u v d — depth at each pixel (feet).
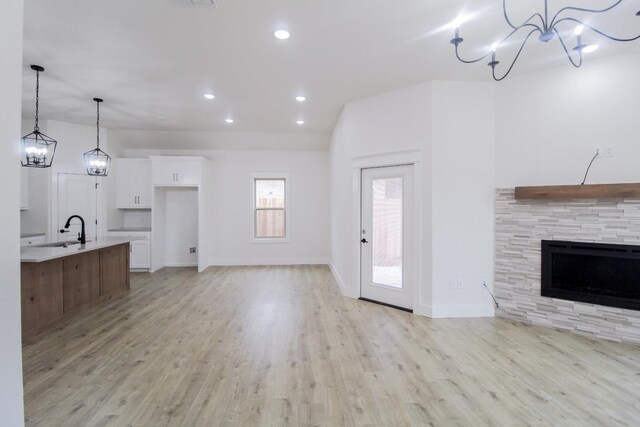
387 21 8.83
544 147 11.94
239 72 12.06
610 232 10.80
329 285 18.03
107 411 7.06
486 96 12.81
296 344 10.45
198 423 6.72
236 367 8.98
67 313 12.55
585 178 11.33
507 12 8.45
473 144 12.78
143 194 22.07
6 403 1.99
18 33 2.03
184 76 12.42
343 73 12.15
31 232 18.07
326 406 7.29
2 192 1.94
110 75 12.31
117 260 15.94
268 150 23.80
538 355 9.64
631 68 10.64
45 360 9.31
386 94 14.01
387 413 7.06
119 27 9.09
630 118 10.68
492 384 8.13
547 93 11.87
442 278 12.83
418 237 13.14
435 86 12.71
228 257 23.80
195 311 13.65
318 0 7.93
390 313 13.39
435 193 12.75
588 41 9.95
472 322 12.32
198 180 21.53
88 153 14.98
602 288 11.06
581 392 7.77
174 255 23.30
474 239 12.85
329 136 22.33
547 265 11.85
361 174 15.28
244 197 23.81
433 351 9.93
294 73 12.16
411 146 13.25
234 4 8.05
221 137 22.13
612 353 9.77
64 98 14.88
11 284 2.00
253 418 6.89
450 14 8.55
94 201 19.95
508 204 12.55
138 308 14.01
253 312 13.55
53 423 6.66
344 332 11.43
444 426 6.64
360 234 15.39
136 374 8.58
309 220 24.14
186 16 8.56
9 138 1.98
